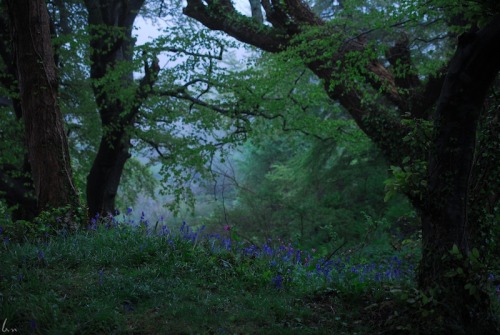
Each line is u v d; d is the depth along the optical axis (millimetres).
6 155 14461
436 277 4500
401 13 9812
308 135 16125
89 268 5297
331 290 5355
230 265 5789
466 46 4277
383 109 11648
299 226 17328
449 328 4188
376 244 12719
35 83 7637
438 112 4559
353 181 19141
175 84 13641
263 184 25031
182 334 4043
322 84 13914
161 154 15898
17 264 5105
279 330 4273
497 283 5113
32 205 13469
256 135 15266
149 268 5348
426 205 4570
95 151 17641
